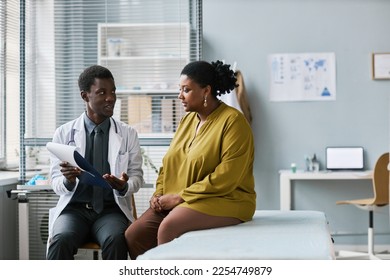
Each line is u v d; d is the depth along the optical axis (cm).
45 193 336
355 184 508
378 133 507
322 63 510
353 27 508
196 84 259
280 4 512
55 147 247
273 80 511
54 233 251
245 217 254
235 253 184
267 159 514
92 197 268
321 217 272
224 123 255
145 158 390
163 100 415
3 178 341
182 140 272
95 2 390
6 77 398
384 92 506
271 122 513
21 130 342
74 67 379
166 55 460
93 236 262
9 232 349
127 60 465
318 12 510
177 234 238
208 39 515
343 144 509
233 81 268
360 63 508
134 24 414
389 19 506
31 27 363
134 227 255
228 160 248
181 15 429
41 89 369
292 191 514
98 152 276
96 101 268
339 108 510
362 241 506
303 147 511
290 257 179
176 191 265
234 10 513
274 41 512
